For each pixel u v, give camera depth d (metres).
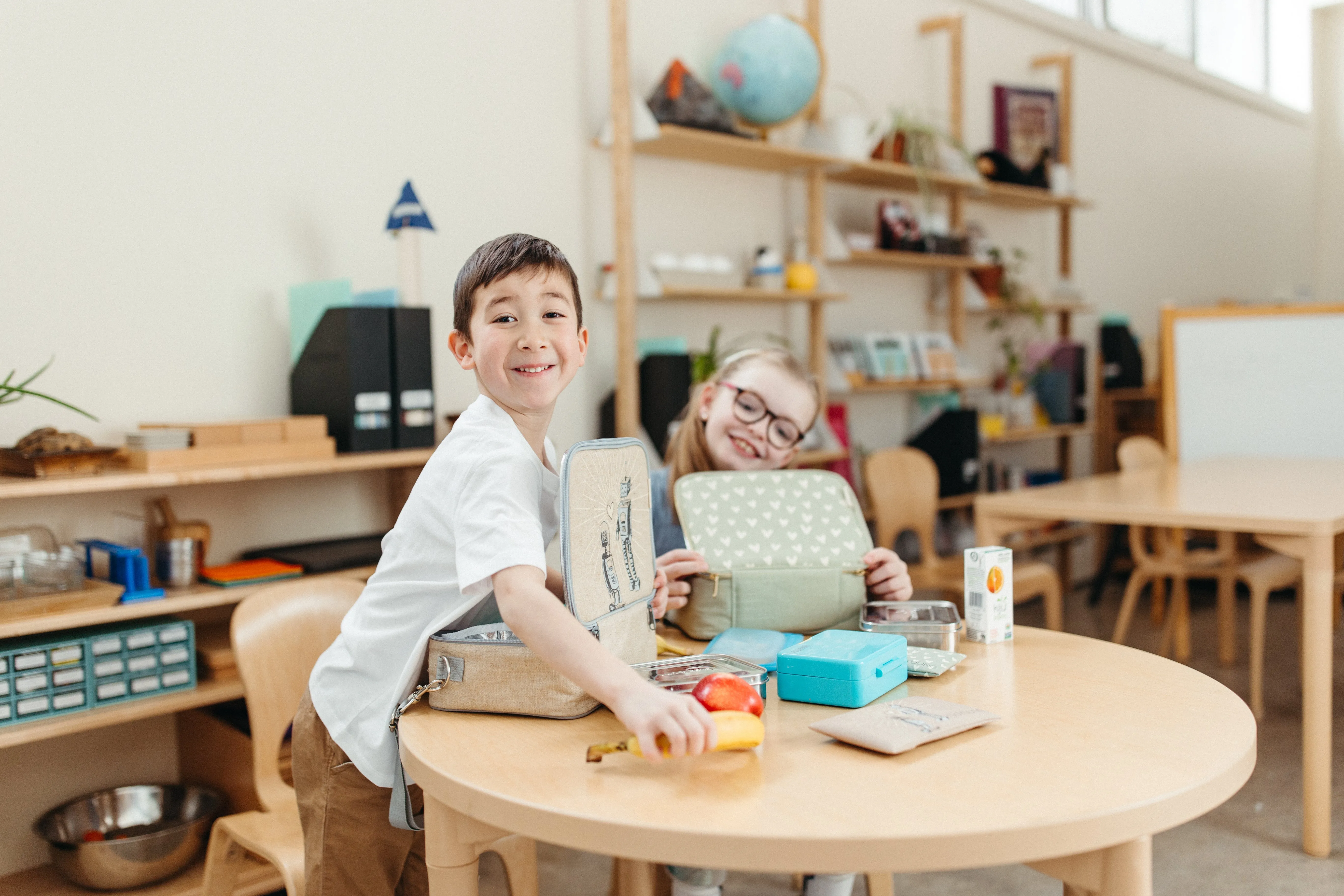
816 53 3.21
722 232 3.52
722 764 0.89
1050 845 0.75
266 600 1.64
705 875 1.44
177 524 2.11
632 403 2.93
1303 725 2.30
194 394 2.28
